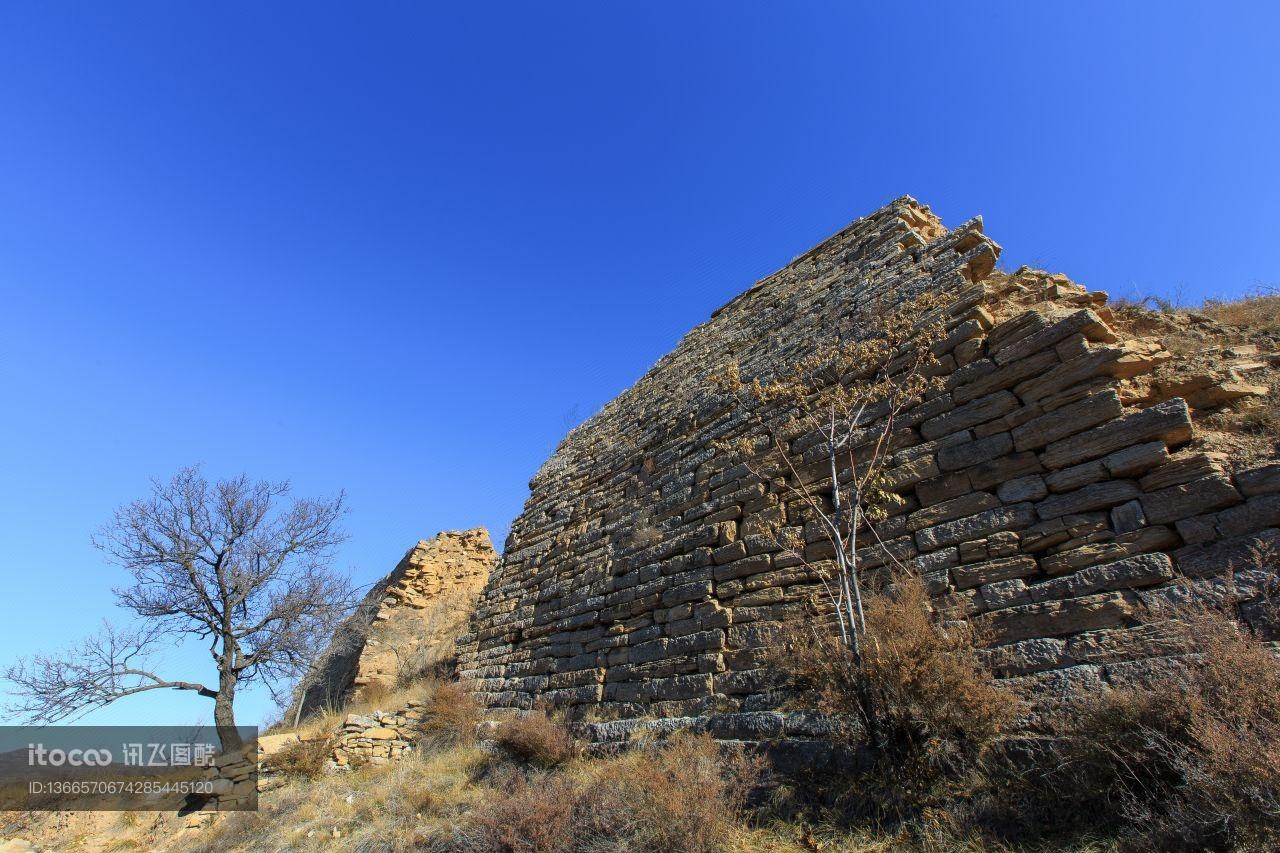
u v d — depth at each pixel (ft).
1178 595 16.52
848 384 29.27
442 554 83.71
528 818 22.02
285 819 35.17
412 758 40.11
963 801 16.52
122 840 41.57
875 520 24.76
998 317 25.52
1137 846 13.03
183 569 57.47
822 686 20.67
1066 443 20.48
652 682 30.40
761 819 19.42
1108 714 15.06
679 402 43.39
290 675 57.21
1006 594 19.84
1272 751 11.85
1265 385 19.99
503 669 43.29
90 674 49.57
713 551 31.30
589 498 46.39
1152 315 26.50
